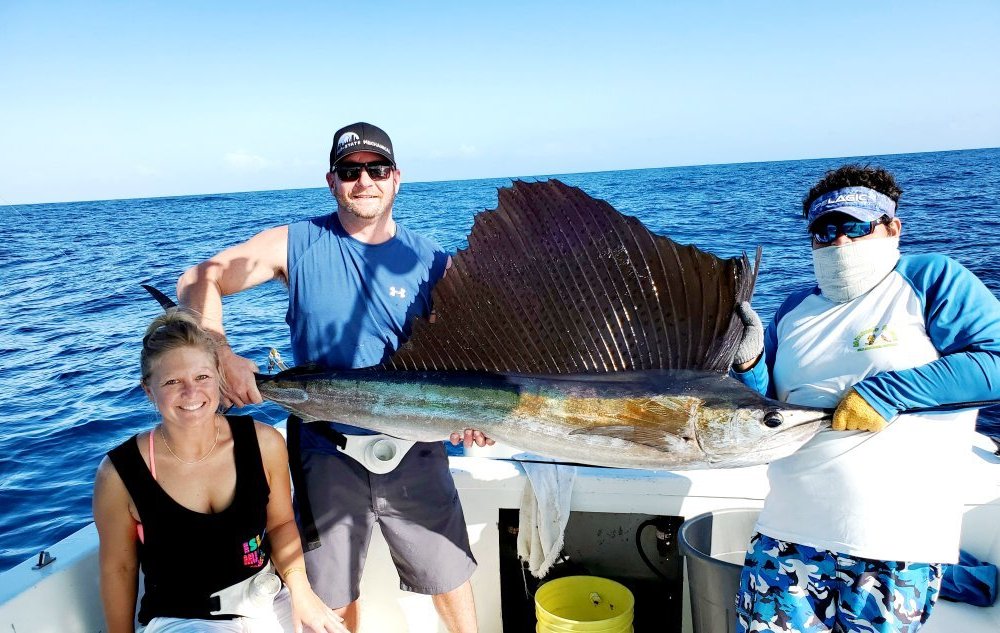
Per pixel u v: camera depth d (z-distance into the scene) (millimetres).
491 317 2080
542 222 1993
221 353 2123
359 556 2342
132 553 2037
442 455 2412
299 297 2365
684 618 2602
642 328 1944
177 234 30062
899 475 1714
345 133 2312
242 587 2055
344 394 2162
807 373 1897
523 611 2760
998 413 5367
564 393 1990
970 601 2320
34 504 4828
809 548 1814
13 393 7316
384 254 2375
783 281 11102
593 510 2598
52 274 17953
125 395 7047
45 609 2029
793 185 41531
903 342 1743
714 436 1851
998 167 51031
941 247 13820
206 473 2027
